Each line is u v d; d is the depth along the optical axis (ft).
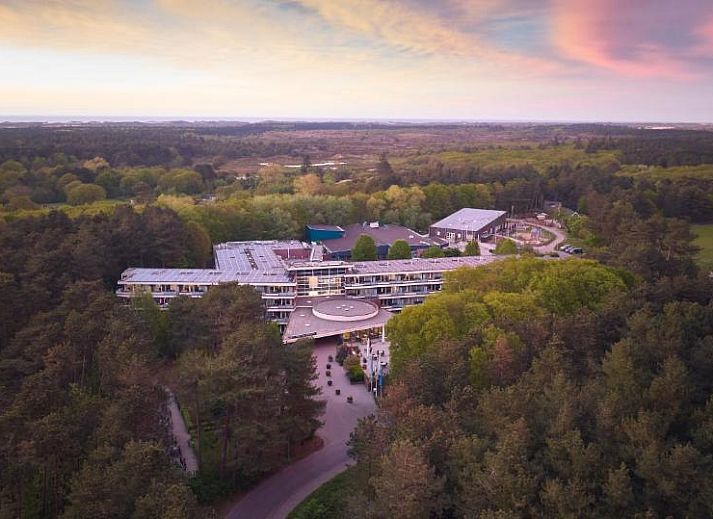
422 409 278.05
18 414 278.67
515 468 227.40
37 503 272.10
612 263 609.01
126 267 649.61
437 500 233.14
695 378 314.14
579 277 496.64
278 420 347.97
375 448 278.87
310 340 422.41
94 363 397.39
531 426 265.75
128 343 358.23
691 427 270.26
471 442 251.19
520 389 290.35
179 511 218.59
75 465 276.00
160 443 278.67
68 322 388.37
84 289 445.78
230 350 342.85
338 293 647.97
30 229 593.01
